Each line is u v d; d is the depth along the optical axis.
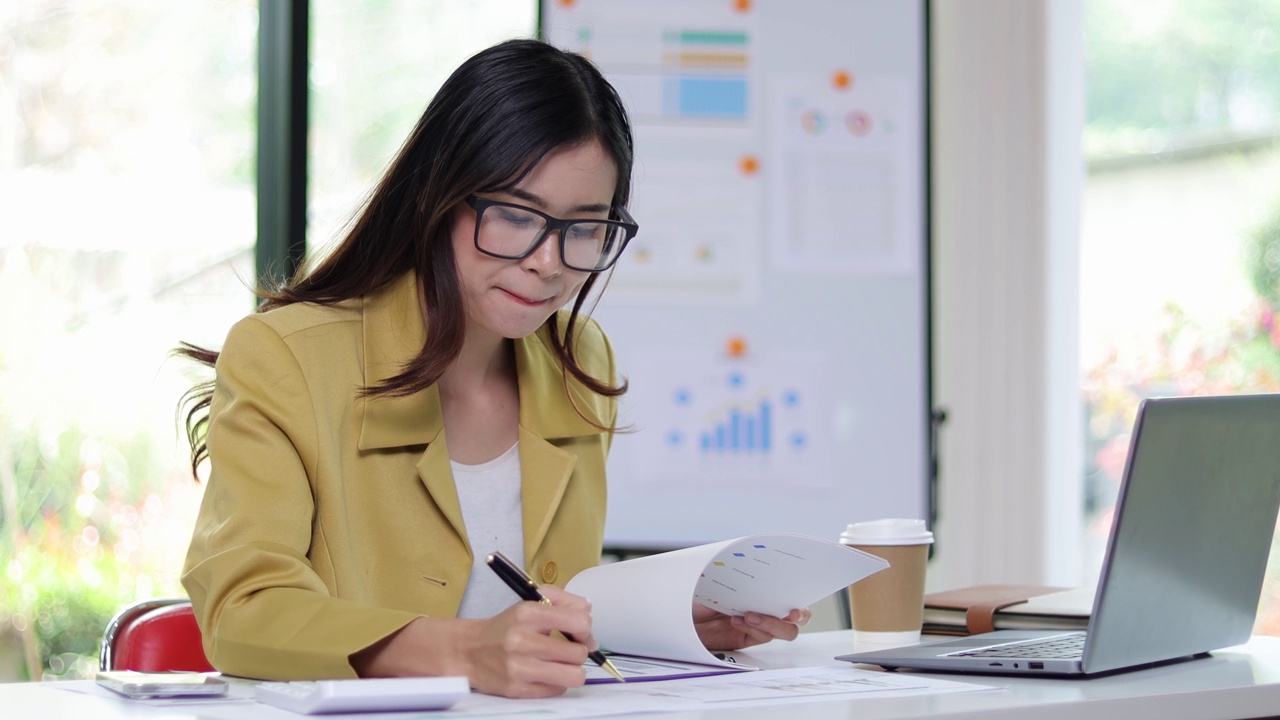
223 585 1.04
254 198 2.59
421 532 1.26
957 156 2.98
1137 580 0.99
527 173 1.17
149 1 2.55
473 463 1.36
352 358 1.27
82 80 2.50
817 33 2.68
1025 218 2.94
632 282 2.58
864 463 2.62
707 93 2.64
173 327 2.53
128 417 2.49
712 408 2.58
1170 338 3.14
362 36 2.71
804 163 2.65
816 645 1.33
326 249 1.40
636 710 0.81
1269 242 3.11
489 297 1.22
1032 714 0.83
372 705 0.79
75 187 2.49
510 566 0.95
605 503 1.47
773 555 1.09
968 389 2.95
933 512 2.62
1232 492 1.09
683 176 2.62
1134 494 0.95
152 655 1.34
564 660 0.88
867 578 1.31
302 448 1.19
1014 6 2.96
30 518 2.42
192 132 2.57
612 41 2.62
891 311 2.65
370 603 1.23
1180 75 3.19
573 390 1.47
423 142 1.25
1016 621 1.37
